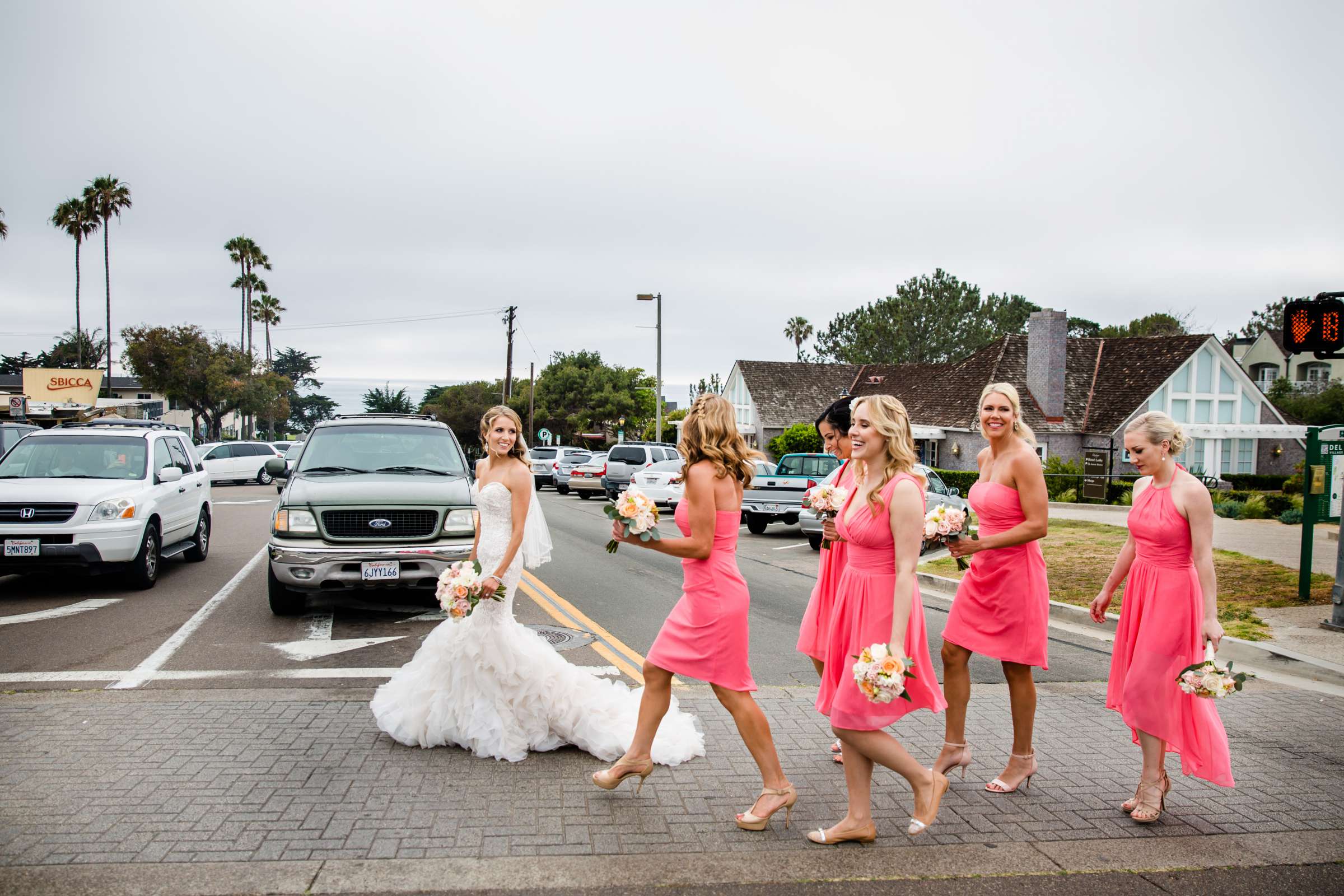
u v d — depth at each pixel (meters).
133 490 9.94
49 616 8.52
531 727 4.89
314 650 7.25
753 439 50.31
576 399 69.38
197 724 5.27
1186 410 34.88
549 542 5.36
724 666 4.04
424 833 3.85
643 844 3.81
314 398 127.88
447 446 10.01
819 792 4.46
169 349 53.69
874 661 3.58
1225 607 9.21
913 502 3.84
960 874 3.63
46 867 3.46
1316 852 3.88
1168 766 5.00
